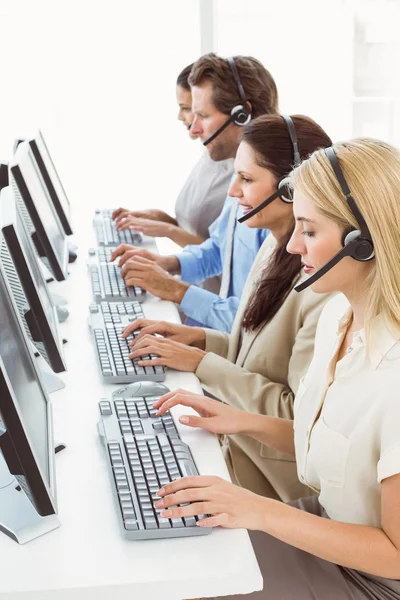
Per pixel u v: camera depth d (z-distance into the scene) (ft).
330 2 11.84
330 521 4.05
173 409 5.17
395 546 3.94
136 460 4.37
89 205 12.34
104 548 3.80
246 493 4.07
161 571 3.64
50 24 11.50
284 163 5.91
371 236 4.08
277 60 12.05
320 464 4.34
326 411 4.34
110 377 5.50
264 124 6.00
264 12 11.87
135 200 12.44
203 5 11.69
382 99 12.17
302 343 5.56
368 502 4.20
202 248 8.41
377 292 4.13
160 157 12.30
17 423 3.66
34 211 6.53
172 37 11.82
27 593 3.54
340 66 12.06
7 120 11.76
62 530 3.94
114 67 11.82
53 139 11.98
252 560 3.72
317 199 4.17
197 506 3.93
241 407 5.85
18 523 3.93
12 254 4.86
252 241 7.22
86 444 4.73
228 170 9.02
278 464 5.72
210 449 4.69
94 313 6.69
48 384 5.42
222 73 7.88
